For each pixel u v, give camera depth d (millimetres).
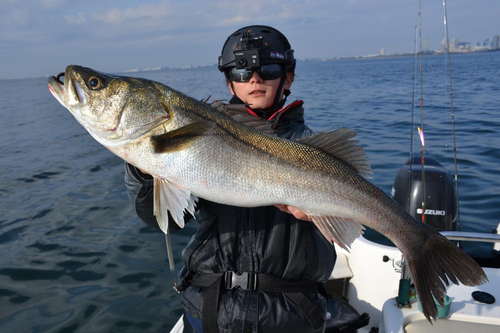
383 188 3201
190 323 1086
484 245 2338
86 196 3521
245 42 1126
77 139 6129
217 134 1017
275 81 1165
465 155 4027
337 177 1044
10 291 2176
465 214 2770
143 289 2166
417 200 1920
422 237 1067
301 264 1030
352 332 1466
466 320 1304
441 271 1038
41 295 2137
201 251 1059
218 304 1000
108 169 4320
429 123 5723
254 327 974
